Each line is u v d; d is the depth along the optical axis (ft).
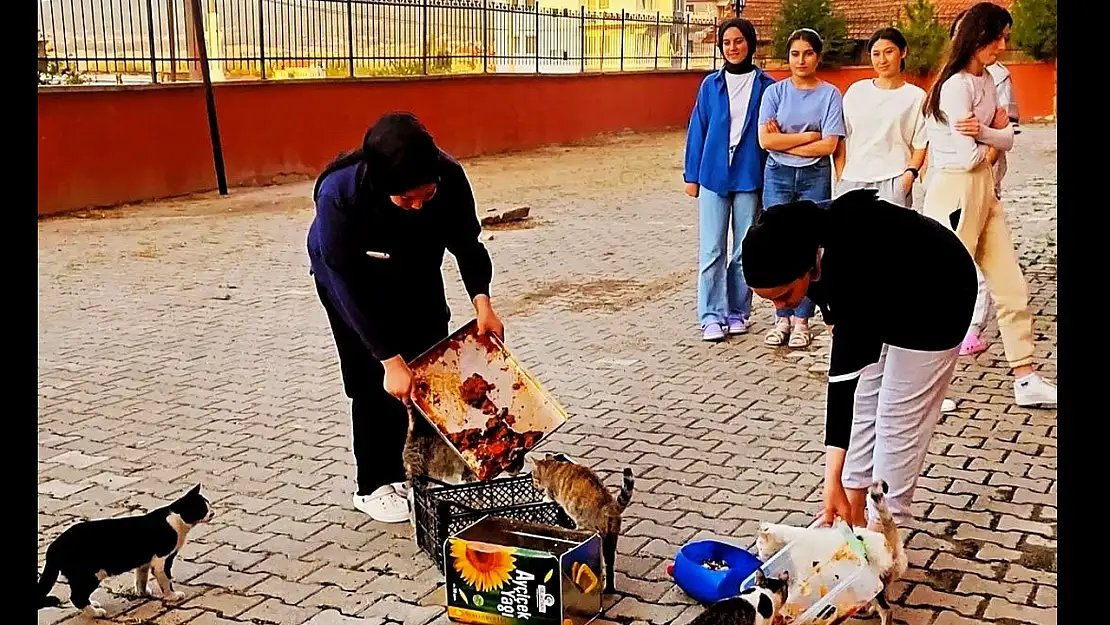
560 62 90.22
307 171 64.18
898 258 12.73
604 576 13.79
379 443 16.78
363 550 15.69
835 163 25.76
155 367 25.36
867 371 14.71
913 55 89.25
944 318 13.44
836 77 95.71
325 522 16.67
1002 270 21.27
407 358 15.98
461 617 13.51
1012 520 16.19
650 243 42.14
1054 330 26.86
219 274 36.35
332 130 65.51
